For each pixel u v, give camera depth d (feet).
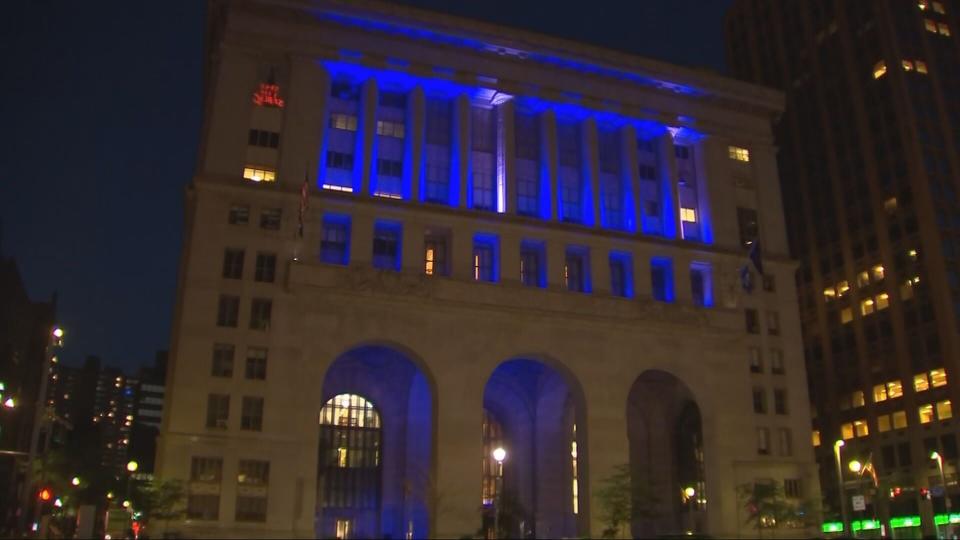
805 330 379.14
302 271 207.72
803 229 390.42
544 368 248.73
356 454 247.50
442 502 202.28
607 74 256.32
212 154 214.90
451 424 208.54
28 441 364.79
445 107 245.04
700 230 261.44
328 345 205.98
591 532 213.25
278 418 198.70
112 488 267.59
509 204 235.61
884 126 354.13
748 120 278.05
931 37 365.81
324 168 225.35
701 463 249.75
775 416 246.88
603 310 231.71
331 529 238.48
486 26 242.17
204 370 197.16
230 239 208.85
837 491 330.54
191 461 190.80
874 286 346.54
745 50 449.06
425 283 216.54
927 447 308.81
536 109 251.60
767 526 227.61
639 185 254.27
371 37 234.79
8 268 343.26
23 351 366.02
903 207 339.16
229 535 188.03
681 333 239.91
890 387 330.13
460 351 215.10
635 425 265.95
